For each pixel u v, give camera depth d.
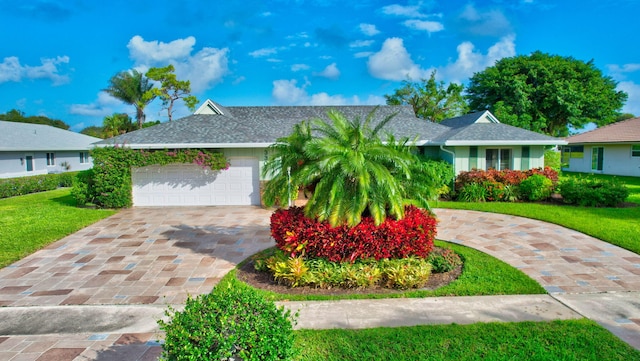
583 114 36.91
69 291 6.74
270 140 15.59
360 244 6.69
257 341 3.16
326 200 6.80
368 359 4.14
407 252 6.91
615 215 11.99
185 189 16.17
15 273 7.73
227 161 15.90
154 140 15.67
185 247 9.48
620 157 25.56
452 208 14.10
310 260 6.86
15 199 19.78
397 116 20.78
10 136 27.58
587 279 6.71
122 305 6.08
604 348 4.26
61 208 15.48
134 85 47.31
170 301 6.25
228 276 7.23
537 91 35.94
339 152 6.69
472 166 17.05
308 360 4.13
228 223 12.32
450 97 38.72
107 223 12.49
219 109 18.97
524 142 16.33
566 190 14.56
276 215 7.33
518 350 4.23
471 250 8.62
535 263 7.66
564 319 5.07
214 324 3.19
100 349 4.64
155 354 4.49
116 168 15.22
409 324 4.99
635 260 7.74
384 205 6.89
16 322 5.47
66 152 30.97
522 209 13.45
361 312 5.42
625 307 5.49
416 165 7.41
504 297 5.91
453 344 4.40
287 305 5.73
